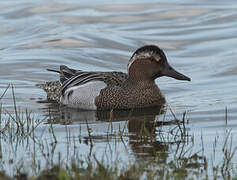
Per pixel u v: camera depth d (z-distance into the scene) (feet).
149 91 57.41
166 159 40.04
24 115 53.57
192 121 50.37
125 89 57.16
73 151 41.98
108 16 91.20
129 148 42.63
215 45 78.02
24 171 37.06
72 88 59.06
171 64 71.87
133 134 46.62
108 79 58.49
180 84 64.59
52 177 35.63
